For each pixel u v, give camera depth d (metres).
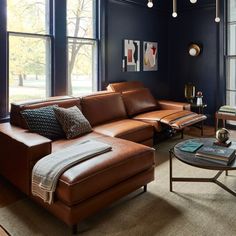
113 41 4.81
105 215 2.36
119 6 4.83
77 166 2.20
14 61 3.63
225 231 2.13
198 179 2.75
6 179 2.96
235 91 5.21
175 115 4.17
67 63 4.22
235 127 5.24
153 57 5.60
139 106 4.48
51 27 3.96
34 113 3.01
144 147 2.69
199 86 5.60
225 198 2.62
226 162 2.41
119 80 5.00
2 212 2.41
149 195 2.68
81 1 4.38
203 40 5.41
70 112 3.26
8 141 2.71
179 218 2.30
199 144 2.86
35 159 2.43
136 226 2.21
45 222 2.27
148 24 5.41
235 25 5.04
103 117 3.85
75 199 2.05
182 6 5.59
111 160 2.34
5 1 3.39
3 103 3.51
